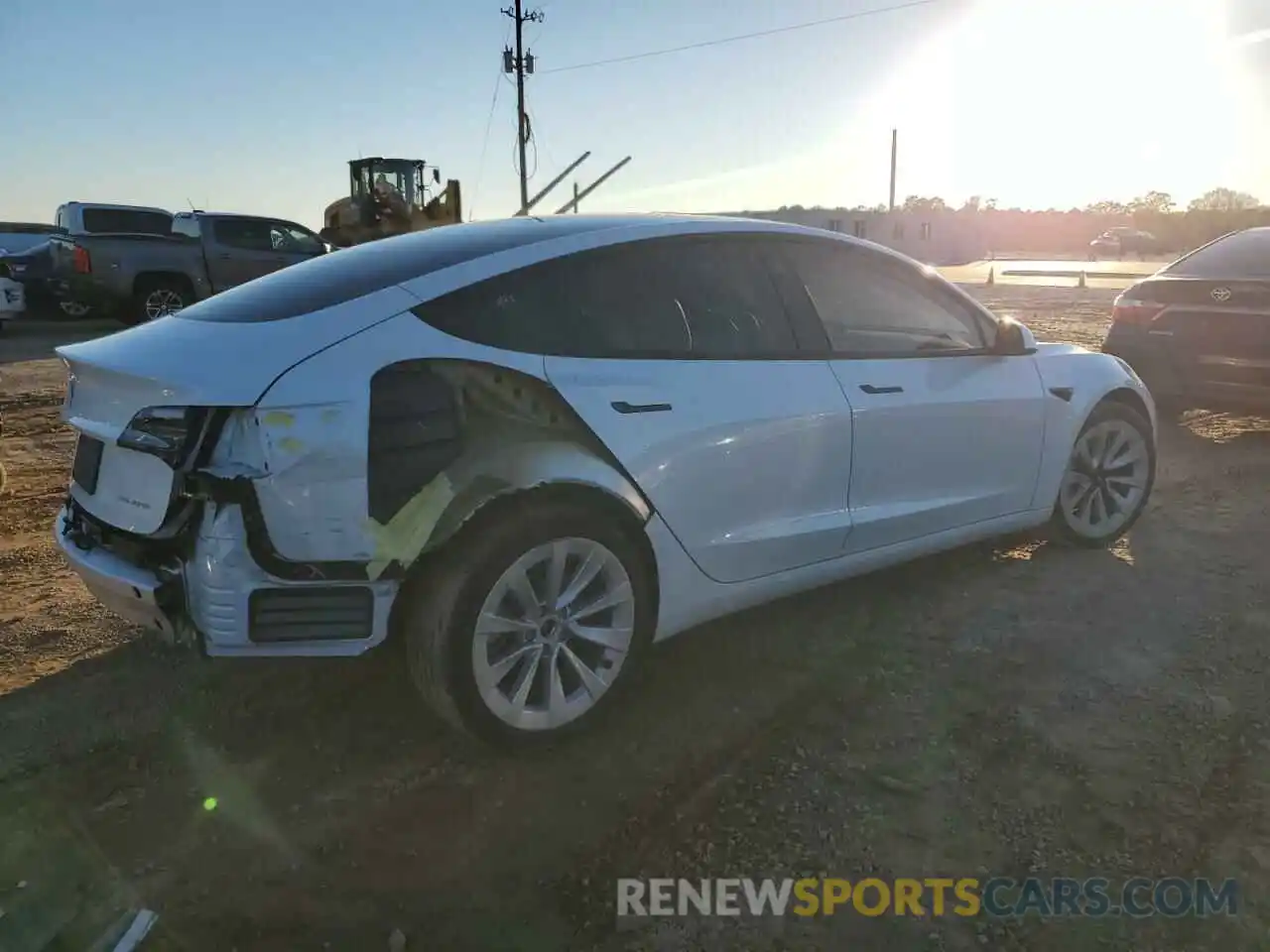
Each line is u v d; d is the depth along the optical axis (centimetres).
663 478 331
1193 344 716
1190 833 274
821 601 435
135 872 260
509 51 3088
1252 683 355
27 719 334
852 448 385
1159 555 490
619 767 308
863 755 312
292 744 322
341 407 279
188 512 277
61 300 1567
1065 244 8619
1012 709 338
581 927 242
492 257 326
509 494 294
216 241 1602
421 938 238
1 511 581
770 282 381
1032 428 457
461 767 309
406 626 296
